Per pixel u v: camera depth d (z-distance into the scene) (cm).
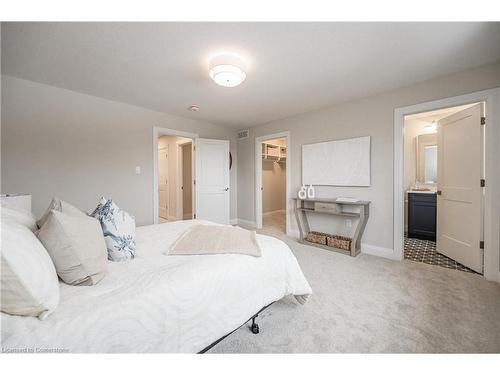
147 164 359
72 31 168
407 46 188
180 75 243
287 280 160
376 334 144
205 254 142
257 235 187
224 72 201
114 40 180
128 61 213
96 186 307
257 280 138
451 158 281
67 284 102
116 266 126
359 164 312
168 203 592
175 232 197
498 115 215
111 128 320
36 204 262
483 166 237
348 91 286
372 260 280
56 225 99
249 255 143
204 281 113
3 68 226
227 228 194
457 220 271
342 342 137
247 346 134
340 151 332
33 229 111
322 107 350
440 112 375
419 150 410
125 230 142
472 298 187
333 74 239
